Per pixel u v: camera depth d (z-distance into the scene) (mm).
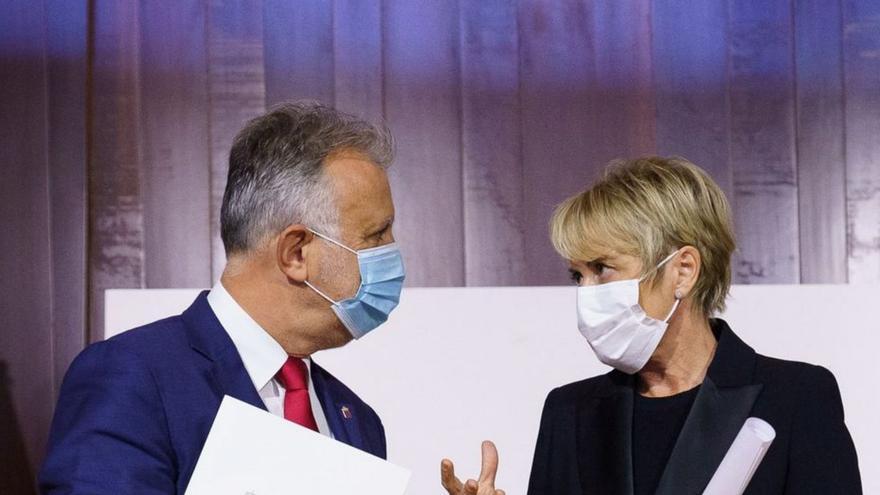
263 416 2592
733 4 5734
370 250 2912
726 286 3229
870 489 4500
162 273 5504
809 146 5719
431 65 5633
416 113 5613
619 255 3148
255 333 2924
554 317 4586
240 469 2549
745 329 4598
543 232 5617
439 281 5578
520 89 5656
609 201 3150
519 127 5648
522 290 4598
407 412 4523
